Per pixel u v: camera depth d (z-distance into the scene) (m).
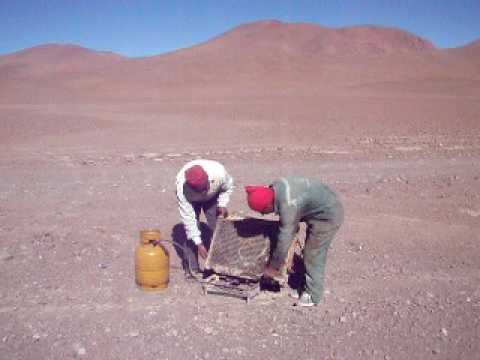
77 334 5.41
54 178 12.19
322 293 6.02
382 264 7.23
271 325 5.59
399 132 21.31
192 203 6.38
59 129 22.66
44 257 7.28
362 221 8.94
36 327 5.53
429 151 16.31
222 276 6.43
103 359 5.00
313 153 15.86
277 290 6.36
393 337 5.38
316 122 25.09
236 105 34.59
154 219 8.94
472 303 6.09
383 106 32.38
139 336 5.37
